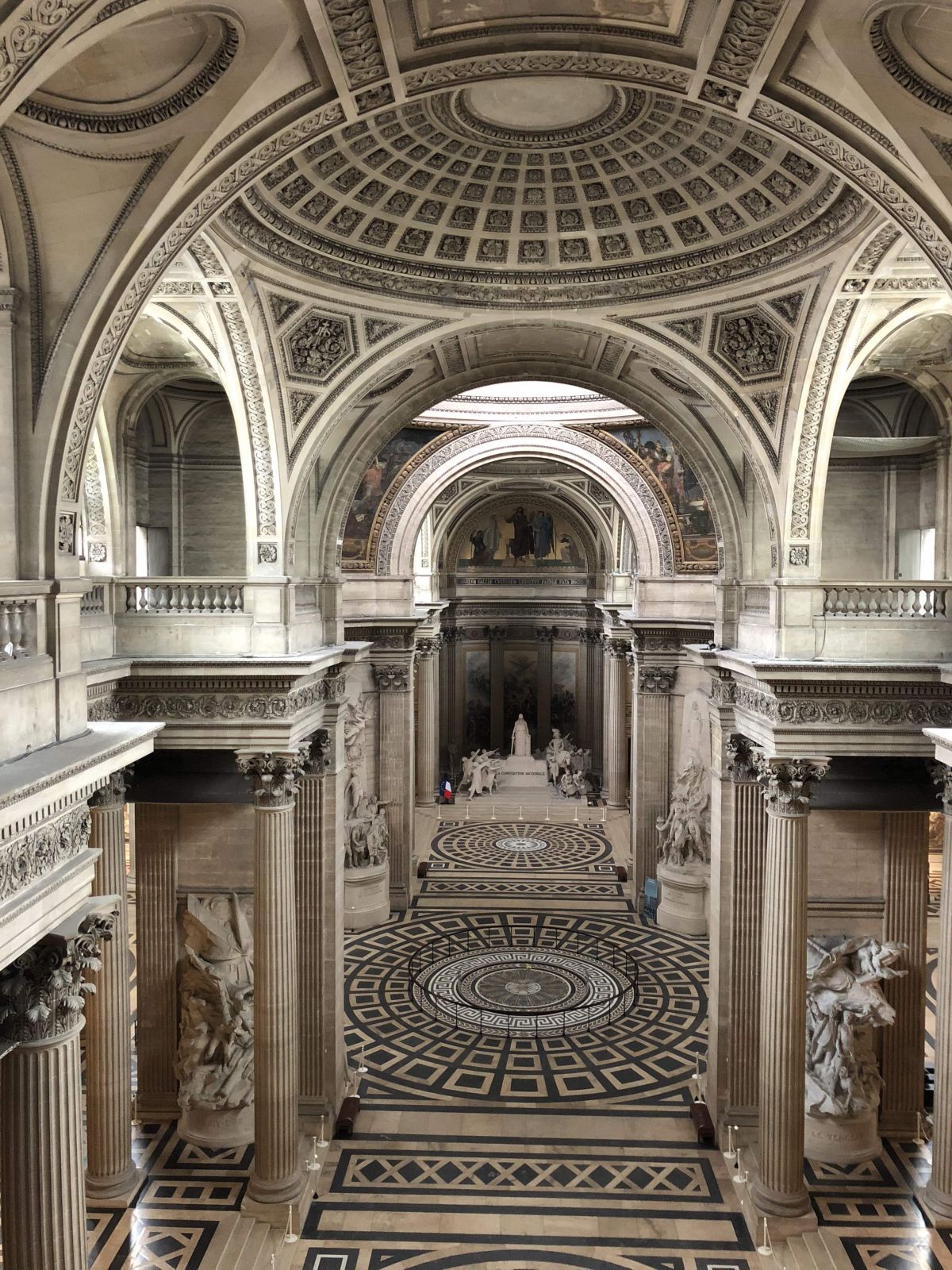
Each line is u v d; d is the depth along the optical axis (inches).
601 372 839.1
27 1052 401.7
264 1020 671.1
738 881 773.9
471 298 687.7
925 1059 906.1
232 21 352.8
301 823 773.9
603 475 1363.2
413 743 1432.1
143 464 905.5
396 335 702.5
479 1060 914.7
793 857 674.2
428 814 1875.0
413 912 1332.4
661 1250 650.2
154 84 373.1
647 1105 838.5
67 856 390.3
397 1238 660.7
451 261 664.4
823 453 678.5
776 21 358.9
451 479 1379.2
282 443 685.3
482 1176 733.9
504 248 658.2
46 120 369.7
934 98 367.2
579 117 511.8
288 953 678.5
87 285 394.9
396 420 836.0
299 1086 775.7
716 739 806.5
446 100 494.3
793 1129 669.9
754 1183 695.1
